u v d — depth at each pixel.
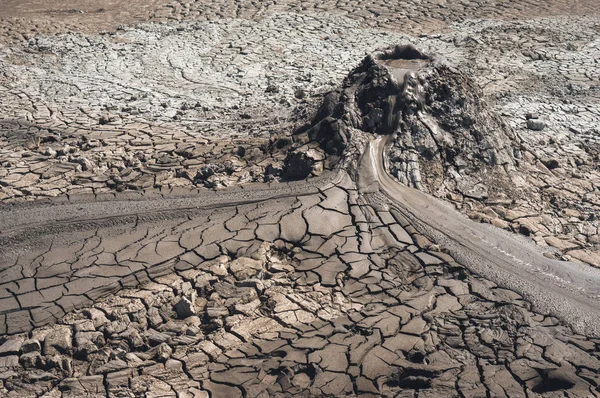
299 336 6.37
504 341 6.33
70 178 9.16
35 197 8.66
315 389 5.81
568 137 10.94
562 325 6.55
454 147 8.90
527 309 6.75
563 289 7.04
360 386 5.83
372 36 15.52
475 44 15.23
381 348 6.21
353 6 17.42
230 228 7.75
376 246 7.55
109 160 9.73
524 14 17.52
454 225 7.90
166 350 6.20
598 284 7.15
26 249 7.55
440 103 9.20
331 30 15.77
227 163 9.23
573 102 12.44
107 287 6.89
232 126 10.84
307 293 6.93
